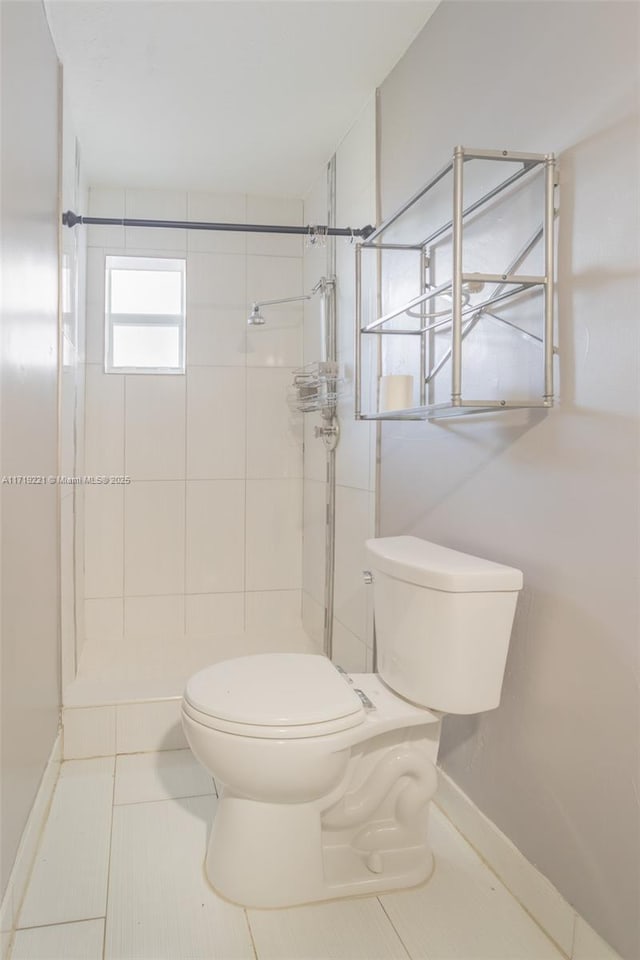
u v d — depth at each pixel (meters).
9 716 1.41
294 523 3.35
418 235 2.01
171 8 1.85
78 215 2.56
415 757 1.61
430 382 1.95
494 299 1.53
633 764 1.17
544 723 1.43
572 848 1.34
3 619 1.35
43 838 1.78
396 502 2.20
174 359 3.29
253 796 1.47
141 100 2.35
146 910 1.49
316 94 2.32
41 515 1.83
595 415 1.25
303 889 1.52
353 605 2.57
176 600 3.22
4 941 1.34
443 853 1.71
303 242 3.29
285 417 3.32
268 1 1.82
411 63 2.04
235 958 1.36
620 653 1.20
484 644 1.45
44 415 1.86
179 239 3.17
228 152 2.77
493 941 1.41
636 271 1.14
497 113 1.58
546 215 1.35
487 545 1.64
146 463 3.17
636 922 1.17
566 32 1.32
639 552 1.15
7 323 1.35
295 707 1.44
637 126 1.14
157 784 2.09
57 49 2.03
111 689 2.39
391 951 1.38
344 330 2.67
